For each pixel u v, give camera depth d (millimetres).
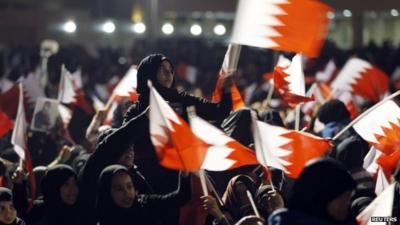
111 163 9023
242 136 10352
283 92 10297
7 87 18047
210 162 8461
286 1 8367
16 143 10070
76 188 9219
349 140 10688
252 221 7945
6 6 58438
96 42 59469
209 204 8352
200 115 9430
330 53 29859
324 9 8367
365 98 15914
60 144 13297
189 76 25438
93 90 25203
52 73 19062
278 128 8672
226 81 9391
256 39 8406
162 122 7902
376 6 34812
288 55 13250
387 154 9430
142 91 9500
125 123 9461
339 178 6117
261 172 10406
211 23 62438
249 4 8391
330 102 12492
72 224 9211
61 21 57344
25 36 56094
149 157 9461
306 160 8664
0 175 10578
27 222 9578
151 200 8469
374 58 30219
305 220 6105
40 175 10992
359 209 8625
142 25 43281
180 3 39438
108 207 8352
